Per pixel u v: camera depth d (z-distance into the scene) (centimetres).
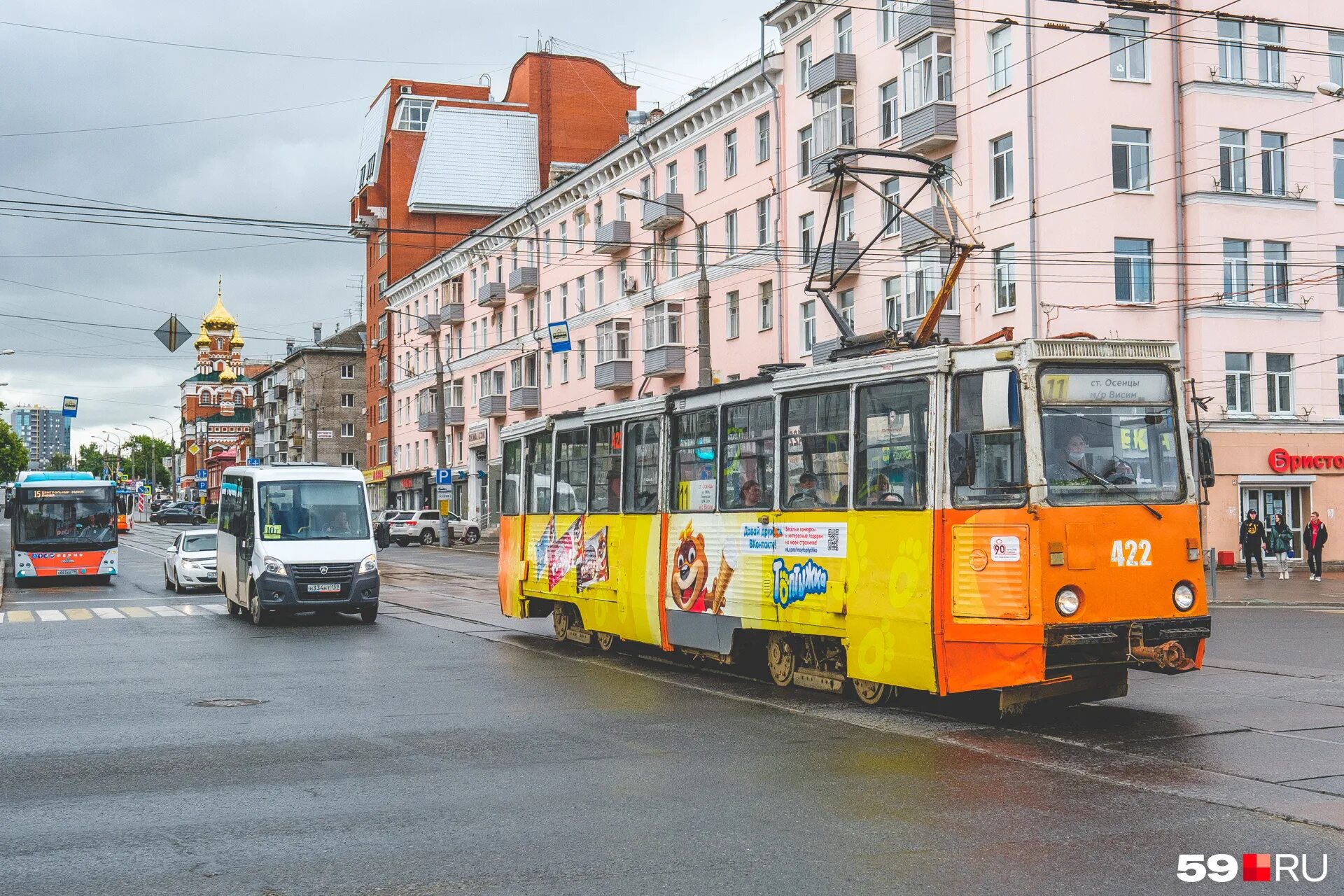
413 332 8019
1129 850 673
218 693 1347
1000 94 3247
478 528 6041
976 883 618
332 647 1833
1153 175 3341
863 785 841
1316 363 3553
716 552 1438
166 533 8350
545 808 790
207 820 768
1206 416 3400
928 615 1082
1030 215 3155
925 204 3488
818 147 3850
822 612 1238
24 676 1506
